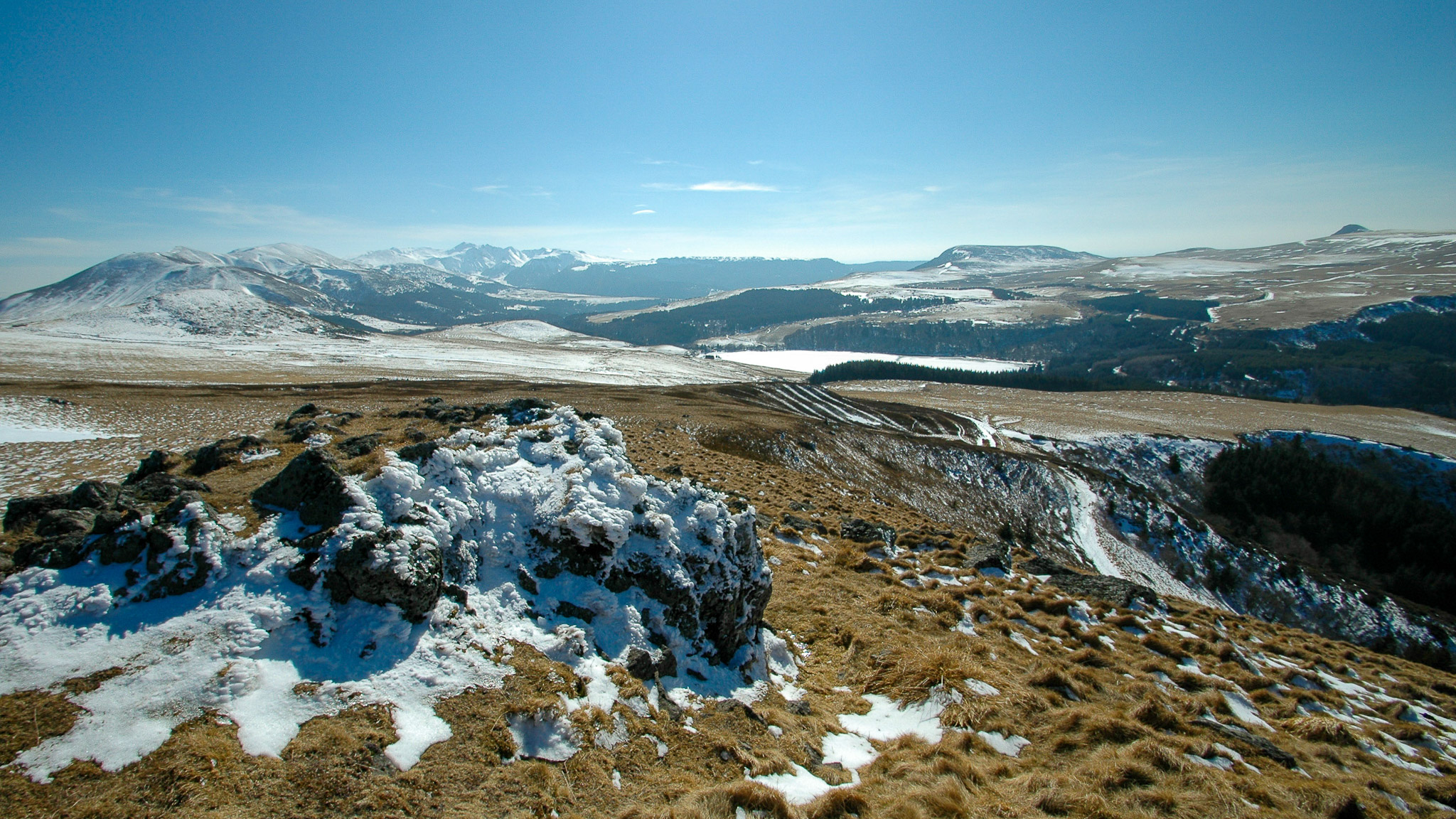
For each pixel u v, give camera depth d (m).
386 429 16.83
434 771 7.27
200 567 9.00
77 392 58.56
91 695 7.27
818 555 21.72
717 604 12.68
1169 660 16.52
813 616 16.25
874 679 13.17
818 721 11.34
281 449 14.11
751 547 14.16
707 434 59.09
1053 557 55.91
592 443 14.38
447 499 11.54
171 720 7.12
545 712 8.45
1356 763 11.66
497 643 9.66
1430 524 72.56
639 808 7.59
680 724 9.72
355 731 7.46
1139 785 9.31
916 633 15.86
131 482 13.20
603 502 12.57
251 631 8.32
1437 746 13.21
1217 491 84.25
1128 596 21.75
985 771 9.64
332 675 8.23
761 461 56.94
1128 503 65.88
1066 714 11.46
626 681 9.88
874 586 19.06
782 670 13.39
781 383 131.38
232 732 7.12
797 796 8.66
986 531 58.31
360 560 9.15
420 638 9.22
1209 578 55.94
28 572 8.68
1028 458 74.75
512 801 7.19
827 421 81.88
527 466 13.53
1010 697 12.18
